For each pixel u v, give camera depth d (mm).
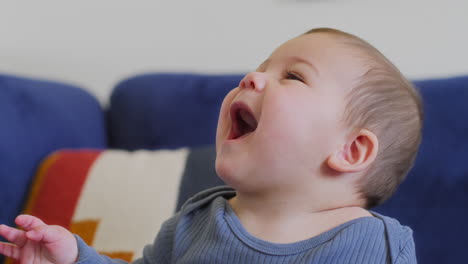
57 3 1698
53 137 1276
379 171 697
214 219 669
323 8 1669
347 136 658
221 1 1749
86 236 1030
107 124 1554
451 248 995
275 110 632
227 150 650
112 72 1772
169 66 1783
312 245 606
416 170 1070
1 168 1109
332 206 666
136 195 1082
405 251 626
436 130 1078
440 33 1580
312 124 639
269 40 1724
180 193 1083
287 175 639
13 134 1161
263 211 659
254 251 614
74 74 1733
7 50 1597
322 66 671
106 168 1145
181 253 686
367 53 707
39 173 1182
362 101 668
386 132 689
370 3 1626
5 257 1071
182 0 1767
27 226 598
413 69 1604
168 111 1413
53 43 1694
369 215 658
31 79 1313
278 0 1708
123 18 1771
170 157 1167
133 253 987
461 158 1037
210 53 1767
